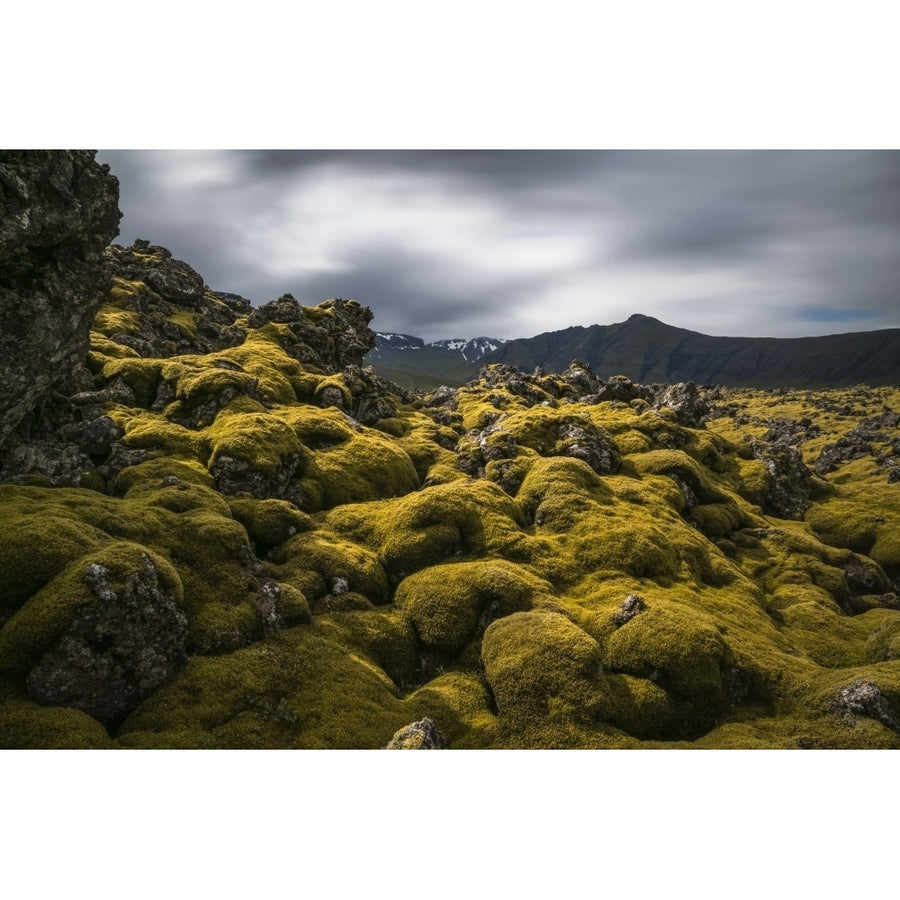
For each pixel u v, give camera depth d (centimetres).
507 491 6331
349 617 3919
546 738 3042
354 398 8588
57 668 2592
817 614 5353
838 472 13700
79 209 3556
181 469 4856
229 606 3434
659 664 3619
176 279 11231
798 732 3328
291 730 2880
